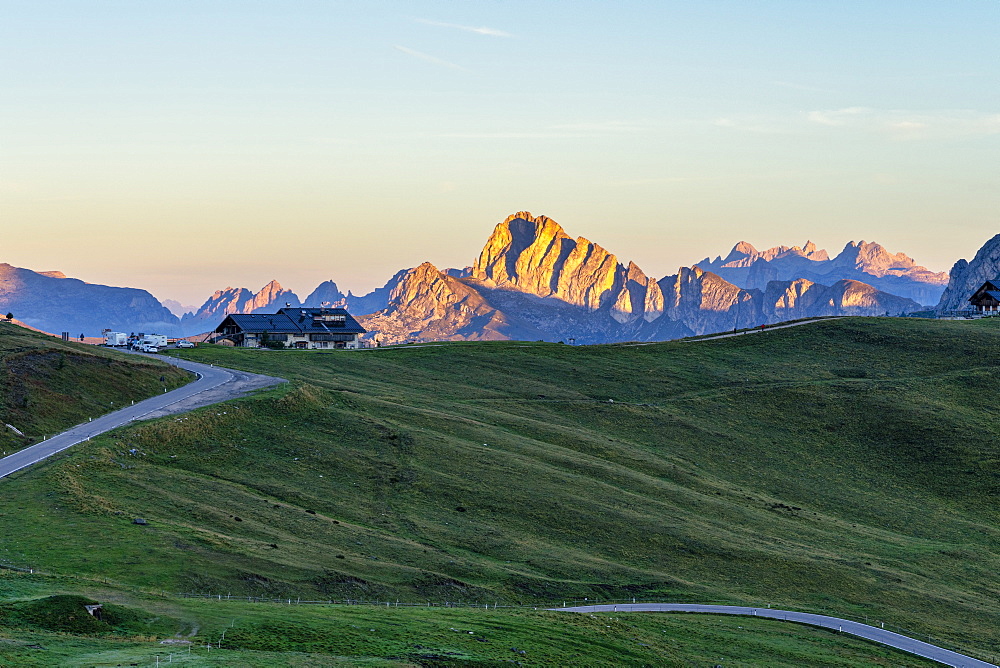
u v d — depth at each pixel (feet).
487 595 373.81
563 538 459.32
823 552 501.15
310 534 400.88
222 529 382.83
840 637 382.63
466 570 395.96
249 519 402.93
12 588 269.03
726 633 360.89
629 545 462.19
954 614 440.86
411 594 355.97
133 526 357.82
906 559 516.73
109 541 338.95
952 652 382.63
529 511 478.18
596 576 420.36
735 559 464.24
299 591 331.36
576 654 292.20
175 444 479.82
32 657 212.02
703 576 444.96
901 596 451.94
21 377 521.65
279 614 281.74
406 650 264.11
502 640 290.56
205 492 426.51
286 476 476.54
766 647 349.82
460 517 461.78
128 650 227.81
